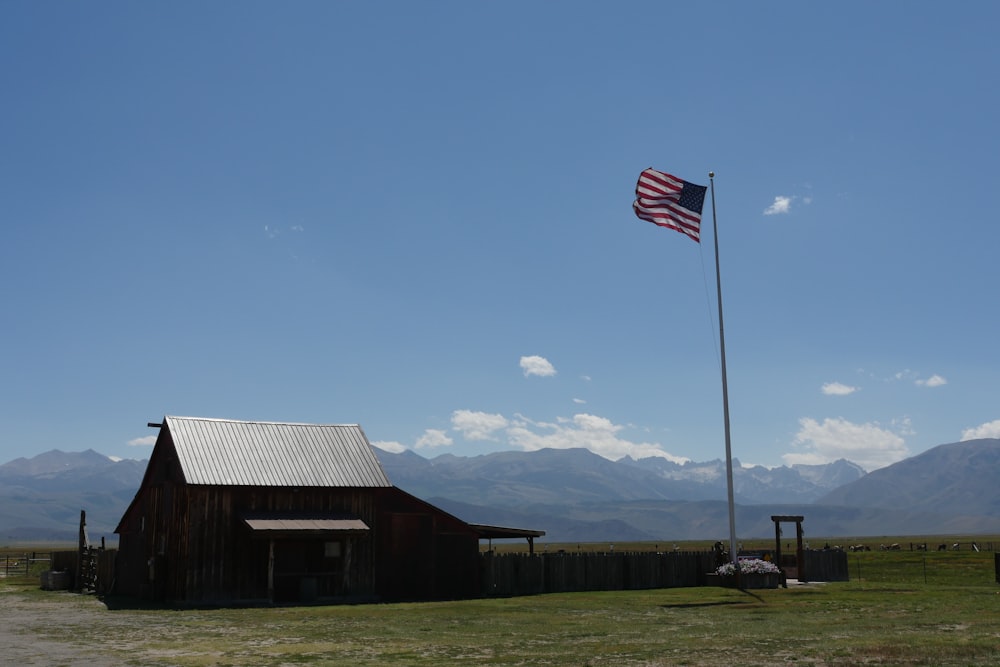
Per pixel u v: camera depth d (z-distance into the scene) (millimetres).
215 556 37125
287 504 38969
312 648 20125
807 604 30250
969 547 144625
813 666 15992
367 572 39969
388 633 23234
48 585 46000
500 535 43062
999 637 19812
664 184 38312
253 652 19531
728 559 44438
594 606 31594
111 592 42781
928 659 16391
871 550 131625
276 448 40844
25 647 20922
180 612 31703
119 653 19609
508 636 22188
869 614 26375
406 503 41469
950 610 27156
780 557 43312
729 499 38875
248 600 37281
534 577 42594
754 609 29031
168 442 40438
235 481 37906
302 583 38312
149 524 41406
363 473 41031
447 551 41688
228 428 41031
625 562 44125
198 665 17562
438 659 18094
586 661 17438
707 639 20734
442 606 33125
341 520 38969
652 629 23375
